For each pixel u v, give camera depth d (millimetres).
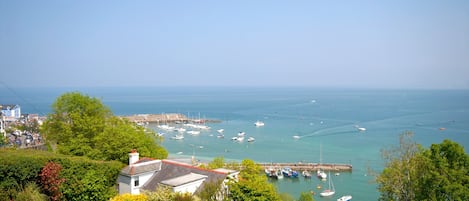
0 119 180625
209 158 163000
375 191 113562
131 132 73312
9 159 43250
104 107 78688
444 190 43531
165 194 42812
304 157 163250
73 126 72000
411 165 48125
